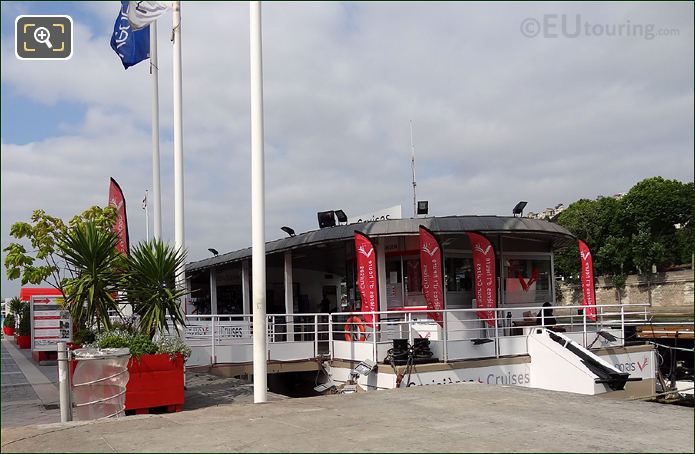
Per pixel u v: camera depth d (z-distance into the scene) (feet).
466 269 60.23
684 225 183.62
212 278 95.09
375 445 19.63
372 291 52.37
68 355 29.17
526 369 50.31
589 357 48.65
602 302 190.19
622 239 186.29
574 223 197.36
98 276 35.63
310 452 18.72
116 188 45.57
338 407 27.20
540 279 64.54
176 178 45.47
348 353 50.11
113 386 30.63
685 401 59.77
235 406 27.63
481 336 59.31
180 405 34.94
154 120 47.55
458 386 33.86
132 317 38.86
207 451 19.01
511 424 23.15
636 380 53.98
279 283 92.43
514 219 58.23
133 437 21.30
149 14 45.32
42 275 38.58
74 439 21.15
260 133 36.76
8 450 19.67
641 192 184.34
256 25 37.06
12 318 138.31
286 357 51.21
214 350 48.93
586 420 23.97
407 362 44.37
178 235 45.11
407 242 59.06
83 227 38.09
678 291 167.73
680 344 75.61
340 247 67.77
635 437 20.86
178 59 46.16
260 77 37.04
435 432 21.67
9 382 51.80
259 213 36.29
